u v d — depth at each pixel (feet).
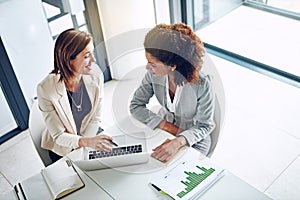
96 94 5.23
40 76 8.17
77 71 4.88
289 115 7.75
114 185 4.06
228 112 7.98
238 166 6.81
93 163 4.24
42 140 5.16
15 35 7.36
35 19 7.55
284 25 10.19
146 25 8.80
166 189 3.88
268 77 8.86
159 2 8.90
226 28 10.49
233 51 9.71
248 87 8.64
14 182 7.12
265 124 7.61
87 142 4.62
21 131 8.25
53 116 5.02
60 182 4.09
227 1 10.64
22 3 7.20
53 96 4.92
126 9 8.20
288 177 6.51
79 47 4.67
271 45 9.68
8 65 7.30
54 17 7.88
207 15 10.53
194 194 3.80
